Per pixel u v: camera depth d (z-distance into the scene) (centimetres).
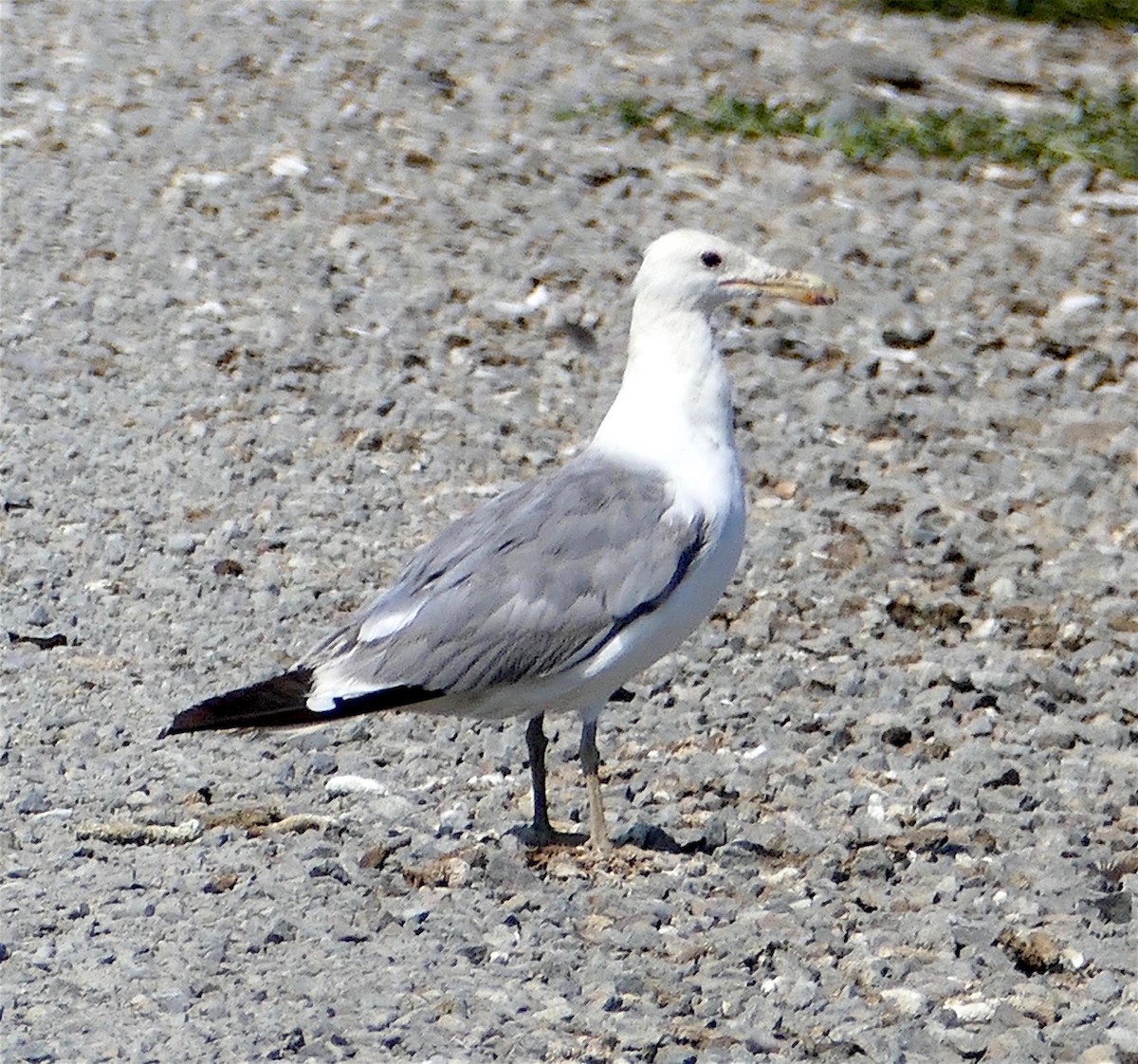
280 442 1570
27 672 1208
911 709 1227
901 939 940
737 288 1031
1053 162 2227
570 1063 804
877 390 1733
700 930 936
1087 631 1370
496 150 2170
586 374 1736
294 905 936
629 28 2528
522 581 986
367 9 2558
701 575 1010
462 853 1003
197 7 2558
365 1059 801
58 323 1752
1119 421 1706
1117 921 969
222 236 1947
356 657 991
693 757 1152
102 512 1438
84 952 879
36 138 2153
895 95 2378
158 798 1061
